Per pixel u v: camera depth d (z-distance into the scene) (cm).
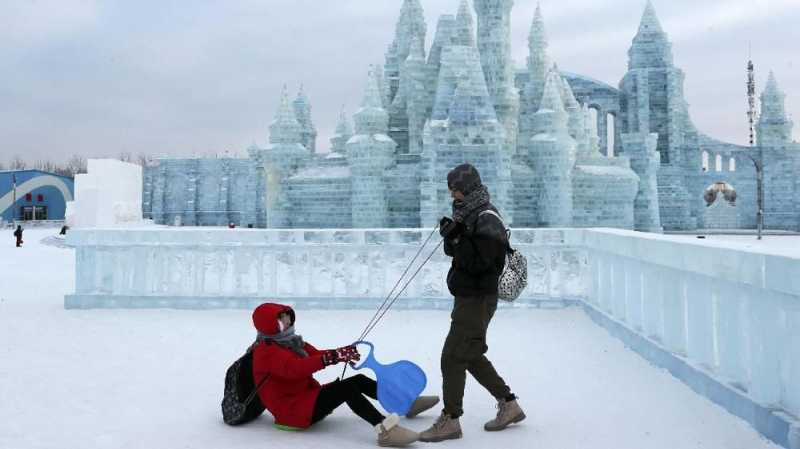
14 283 1627
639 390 571
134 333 866
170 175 8625
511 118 2973
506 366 668
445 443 440
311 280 1098
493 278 457
